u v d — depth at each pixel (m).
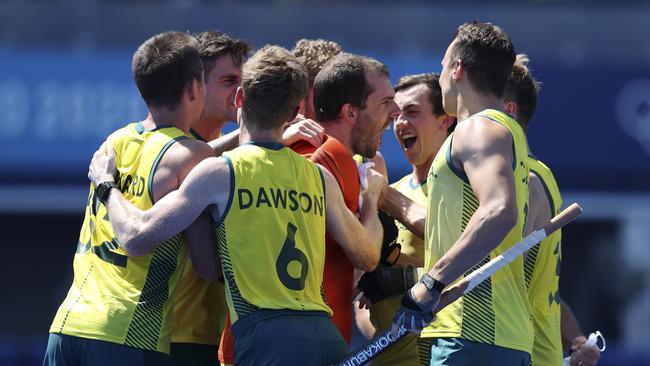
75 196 48.47
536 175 17.06
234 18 47.91
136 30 48.00
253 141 14.63
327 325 14.41
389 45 48.16
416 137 18.12
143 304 14.75
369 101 16.31
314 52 17.58
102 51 47.78
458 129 14.31
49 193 48.09
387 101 16.48
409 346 17.14
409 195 18.44
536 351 16.95
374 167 17.61
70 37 47.75
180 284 16.72
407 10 48.25
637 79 49.19
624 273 55.78
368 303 16.72
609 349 45.00
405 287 15.88
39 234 55.88
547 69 48.75
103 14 47.88
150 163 14.95
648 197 50.41
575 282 57.38
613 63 49.22
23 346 39.78
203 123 17.80
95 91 47.66
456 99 15.15
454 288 13.86
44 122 47.50
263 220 14.19
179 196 14.19
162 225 14.12
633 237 55.12
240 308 14.10
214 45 17.59
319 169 14.93
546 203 17.05
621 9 51.12
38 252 56.09
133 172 15.12
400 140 18.38
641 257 55.44
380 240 15.74
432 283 13.72
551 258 17.03
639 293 55.56
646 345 55.03
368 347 14.18
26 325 56.12
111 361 14.60
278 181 14.38
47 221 55.69
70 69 47.56
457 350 14.23
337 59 16.48
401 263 17.00
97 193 15.01
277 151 14.56
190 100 15.48
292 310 14.09
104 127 47.56
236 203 14.16
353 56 16.55
